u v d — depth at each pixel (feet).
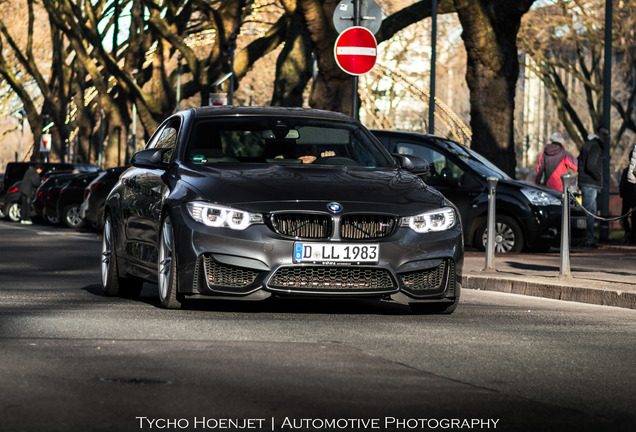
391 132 67.46
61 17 177.58
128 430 17.43
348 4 59.00
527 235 65.26
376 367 24.09
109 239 40.96
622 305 40.52
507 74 88.48
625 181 80.94
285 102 114.32
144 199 36.83
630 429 18.62
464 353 26.71
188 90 194.29
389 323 32.32
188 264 32.53
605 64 89.04
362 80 267.39
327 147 37.27
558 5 175.73
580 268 53.78
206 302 36.42
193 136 37.06
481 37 87.45
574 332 31.76
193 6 189.16
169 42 161.48
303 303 37.35
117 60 211.20
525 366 25.07
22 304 35.94
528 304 40.63
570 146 301.43
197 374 22.59
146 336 28.12
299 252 32.04
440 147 66.90
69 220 108.58
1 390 20.56
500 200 65.62
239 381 21.89
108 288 39.68
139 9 179.83
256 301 37.24
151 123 173.37
